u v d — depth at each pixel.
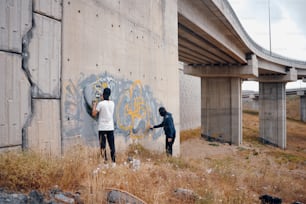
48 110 6.25
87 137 7.36
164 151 10.91
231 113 30.08
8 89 5.44
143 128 10.41
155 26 11.45
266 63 33.69
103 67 8.09
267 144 38.91
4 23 5.42
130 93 9.52
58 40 6.56
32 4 5.97
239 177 9.13
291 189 9.21
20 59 5.70
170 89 12.98
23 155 5.04
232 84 30.19
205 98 31.03
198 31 17.09
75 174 5.07
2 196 3.88
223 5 16.91
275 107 39.53
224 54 24.53
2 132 5.29
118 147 8.73
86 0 7.43
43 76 6.16
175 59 13.63
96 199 4.47
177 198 5.63
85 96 7.32
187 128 34.12
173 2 13.26
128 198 4.64
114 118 8.59
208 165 10.38
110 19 8.46
